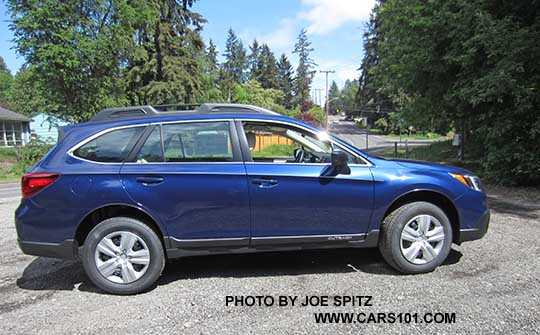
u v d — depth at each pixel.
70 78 16.80
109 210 3.34
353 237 3.54
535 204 6.73
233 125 3.46
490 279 3.34
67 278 3.62
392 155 22.39
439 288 3.20
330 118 107.25
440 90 11.65
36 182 3.18
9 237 5.11
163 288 3.34
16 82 47.12
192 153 3.38
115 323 2.72
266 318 2.75
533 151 8.09
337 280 3.43
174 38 25.62
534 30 7.71
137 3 17.98
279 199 3.36
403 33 12.35
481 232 3.70
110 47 17.31
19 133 29.72
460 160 14.88
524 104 7.69
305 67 83.62
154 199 3.23
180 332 2.57
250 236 3.40
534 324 2.57
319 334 2.52
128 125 3.37
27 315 2.87
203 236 3.34
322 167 3.46
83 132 3.35
